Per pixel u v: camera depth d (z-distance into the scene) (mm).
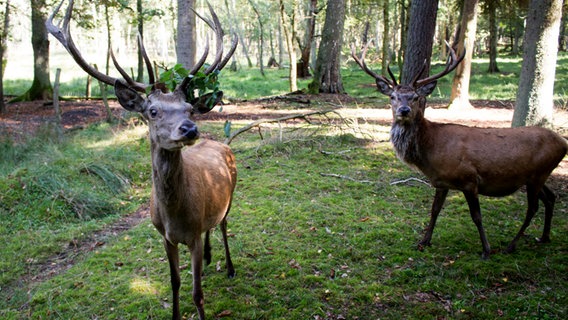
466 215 5617
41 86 16703
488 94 17031
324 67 17484
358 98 16047
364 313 3756
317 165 7613
